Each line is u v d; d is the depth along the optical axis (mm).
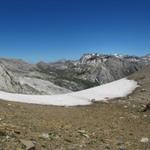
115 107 39781
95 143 19156
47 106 37719
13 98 42312
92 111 35562
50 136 18953
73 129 22656
